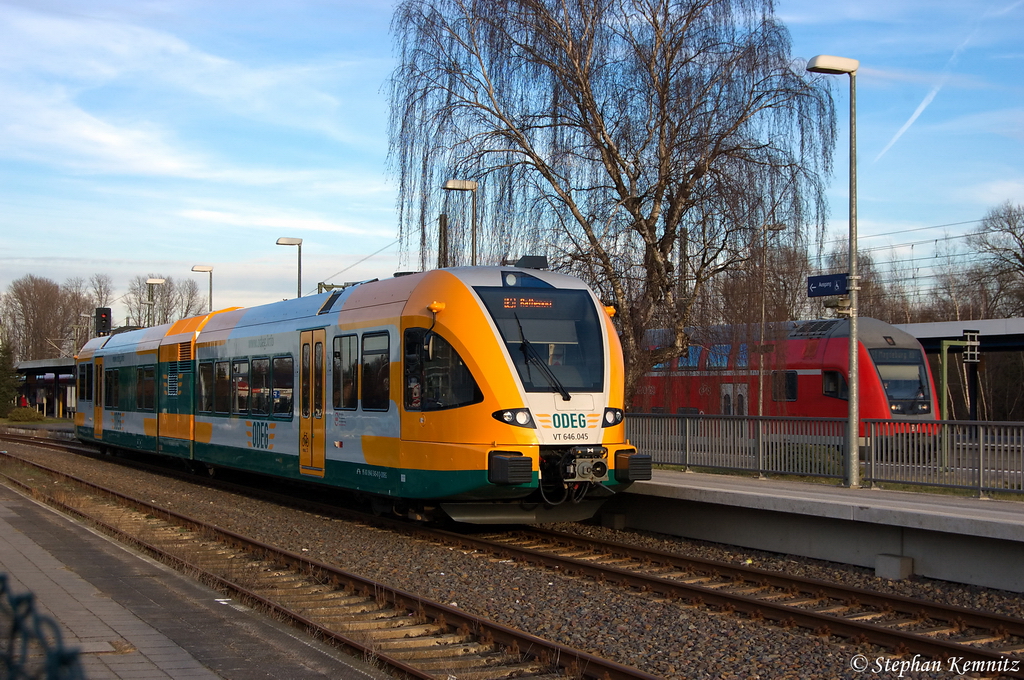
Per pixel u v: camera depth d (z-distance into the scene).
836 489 14.84
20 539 12.41
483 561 12.13
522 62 19.19
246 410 18.89
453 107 19.69
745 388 24.64
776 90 18.64
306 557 11.98
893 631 8.02
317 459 16.00
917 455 14.59
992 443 13.54
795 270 20.81
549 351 13.04
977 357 25.25
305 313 16.84
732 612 9.34
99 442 28.91
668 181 18.48
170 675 6.50
